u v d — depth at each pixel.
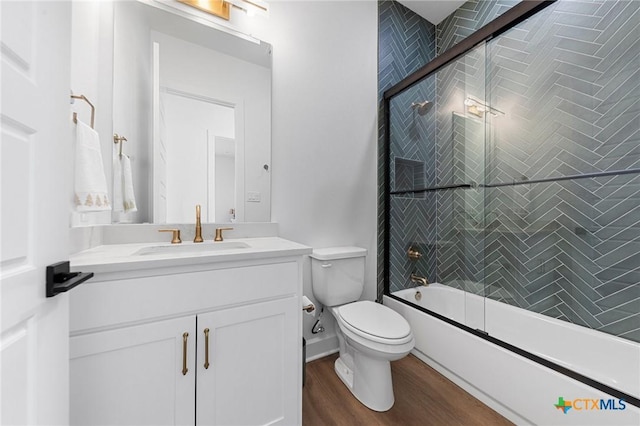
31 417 0.49
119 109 1.18
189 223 1.33
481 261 1.85
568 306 1.52
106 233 1.12
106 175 1.15
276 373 1.02
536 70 1.65
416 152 2.11
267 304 1.00
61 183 0.58
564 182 1.55
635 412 0.89
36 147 0.50
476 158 1.87
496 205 1.84
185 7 1.34
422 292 2.03
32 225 0.49
